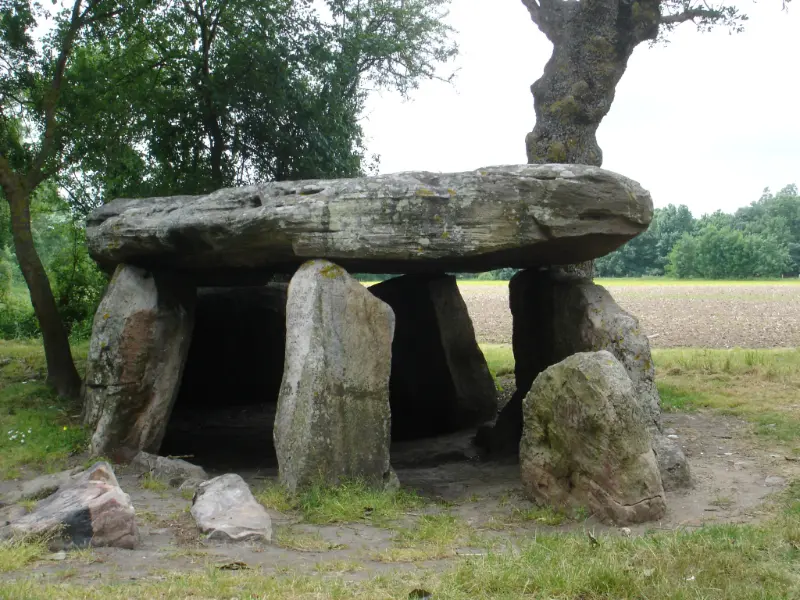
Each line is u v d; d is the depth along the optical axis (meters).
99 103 12.74
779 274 73.31
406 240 7.28
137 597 4.07
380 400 7.37
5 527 5.29
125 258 9.33
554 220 7.45
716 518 6.00
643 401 7.50
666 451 7.04
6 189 11.31
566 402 6.40
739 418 9.73
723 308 33.53
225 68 14.54
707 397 10.88
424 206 7.28
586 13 12.58
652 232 82.44
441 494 7.50
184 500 6.78
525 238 7.46
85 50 14.41
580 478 6.32
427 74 17.14
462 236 7.31
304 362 7.11
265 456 9.77
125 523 5.29
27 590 4.05
